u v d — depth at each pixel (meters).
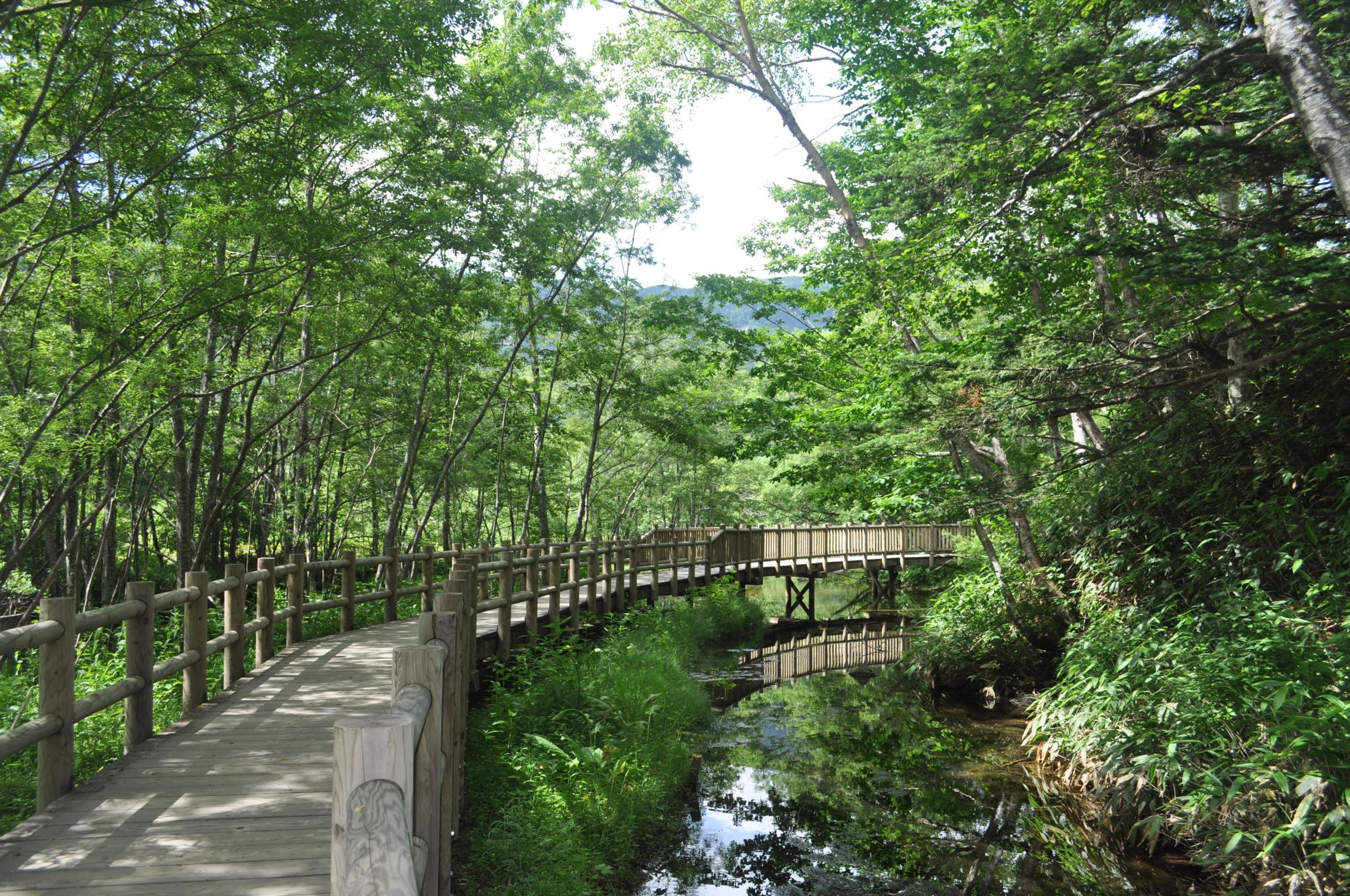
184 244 10.60
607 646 11.45
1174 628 7.91
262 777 4.62
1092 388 7.19
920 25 11.42
